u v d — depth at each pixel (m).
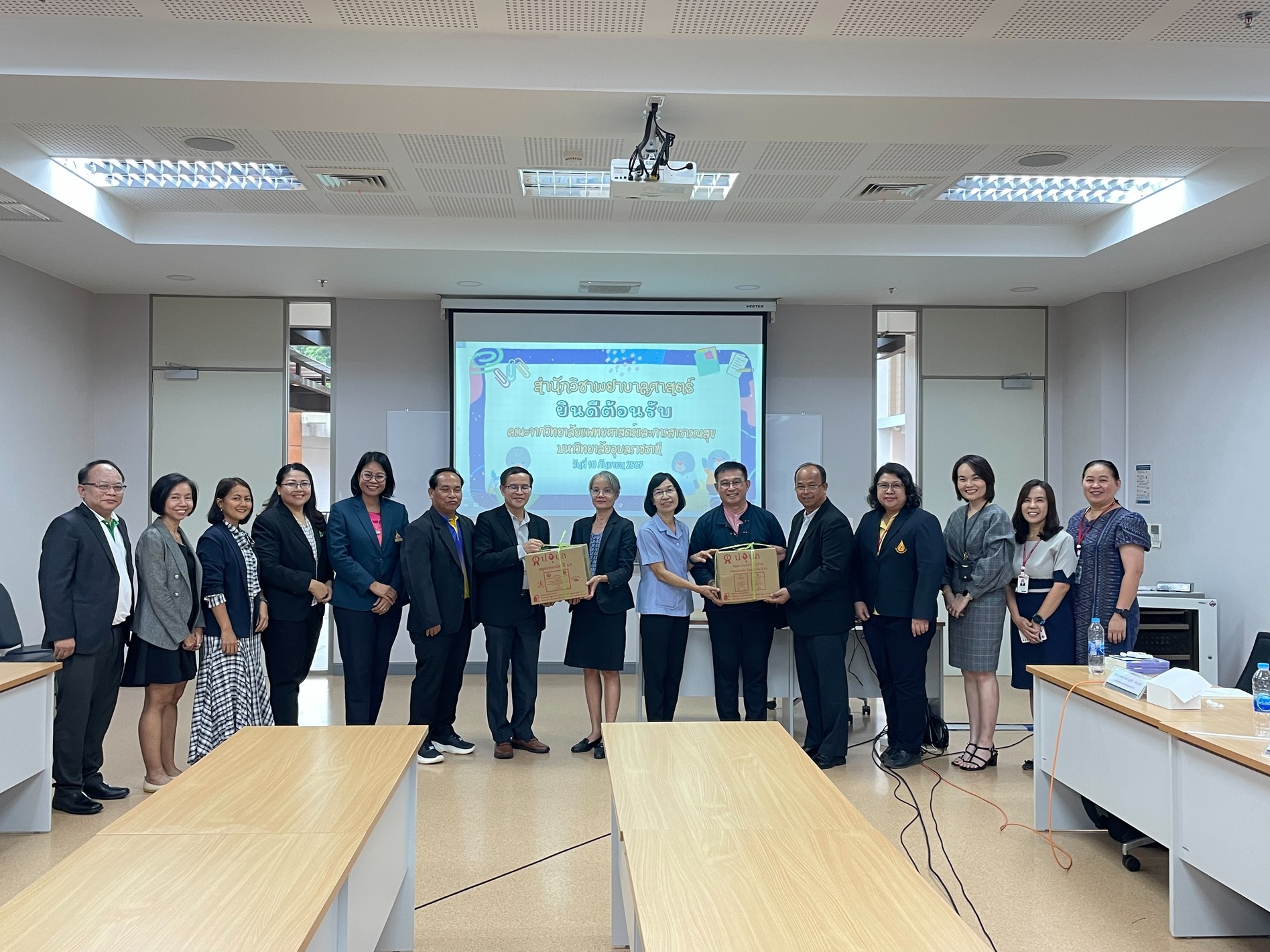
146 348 7.49
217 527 4.52
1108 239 5.93
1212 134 4.16
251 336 7.56
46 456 6.70
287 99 3.80
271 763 2.61
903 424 7.91
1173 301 6.73
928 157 4.81
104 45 3.57
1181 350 6.64
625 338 7.62
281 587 4.67
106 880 1.82
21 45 3.55
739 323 7.65
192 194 5.52
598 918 3.11
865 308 7.86
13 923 1.64
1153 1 3.40
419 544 4.84
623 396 7.62
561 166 5.00
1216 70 3.80
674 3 3.42
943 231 6.21
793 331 7.85
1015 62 3.77
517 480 5.11
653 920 1.67
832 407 7.85
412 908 2.87
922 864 3.60
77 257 6.25
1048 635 4.72
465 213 5.93
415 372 7.66
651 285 7.12
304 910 1.70
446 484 4.94
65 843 3.79
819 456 7.83
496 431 7.56
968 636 4.95
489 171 5.09
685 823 2.17
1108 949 2.93
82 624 4.14
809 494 4.96
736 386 7.65
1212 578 6.26
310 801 2.29
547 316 7.59
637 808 2.27
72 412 7.09
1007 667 7.89
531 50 3.72
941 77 3.77
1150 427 6.98
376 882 2.38
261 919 1.66
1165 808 3.10
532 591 4.90
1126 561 4.47
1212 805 2.86
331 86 3.67
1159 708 3.26
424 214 5.96
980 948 1.57
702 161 4.90
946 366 7.89
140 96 3.75
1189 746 2.98
